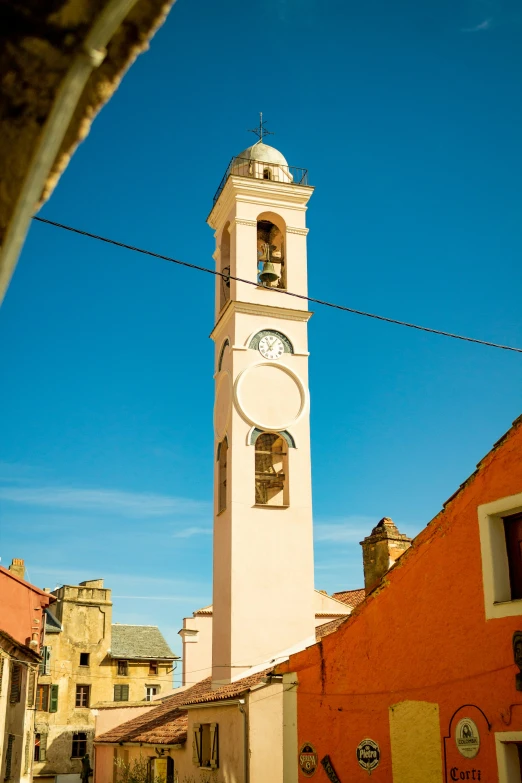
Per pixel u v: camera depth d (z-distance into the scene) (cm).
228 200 4428
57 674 6762
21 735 3331
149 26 501
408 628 1642
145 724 4038
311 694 1872
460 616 1516
